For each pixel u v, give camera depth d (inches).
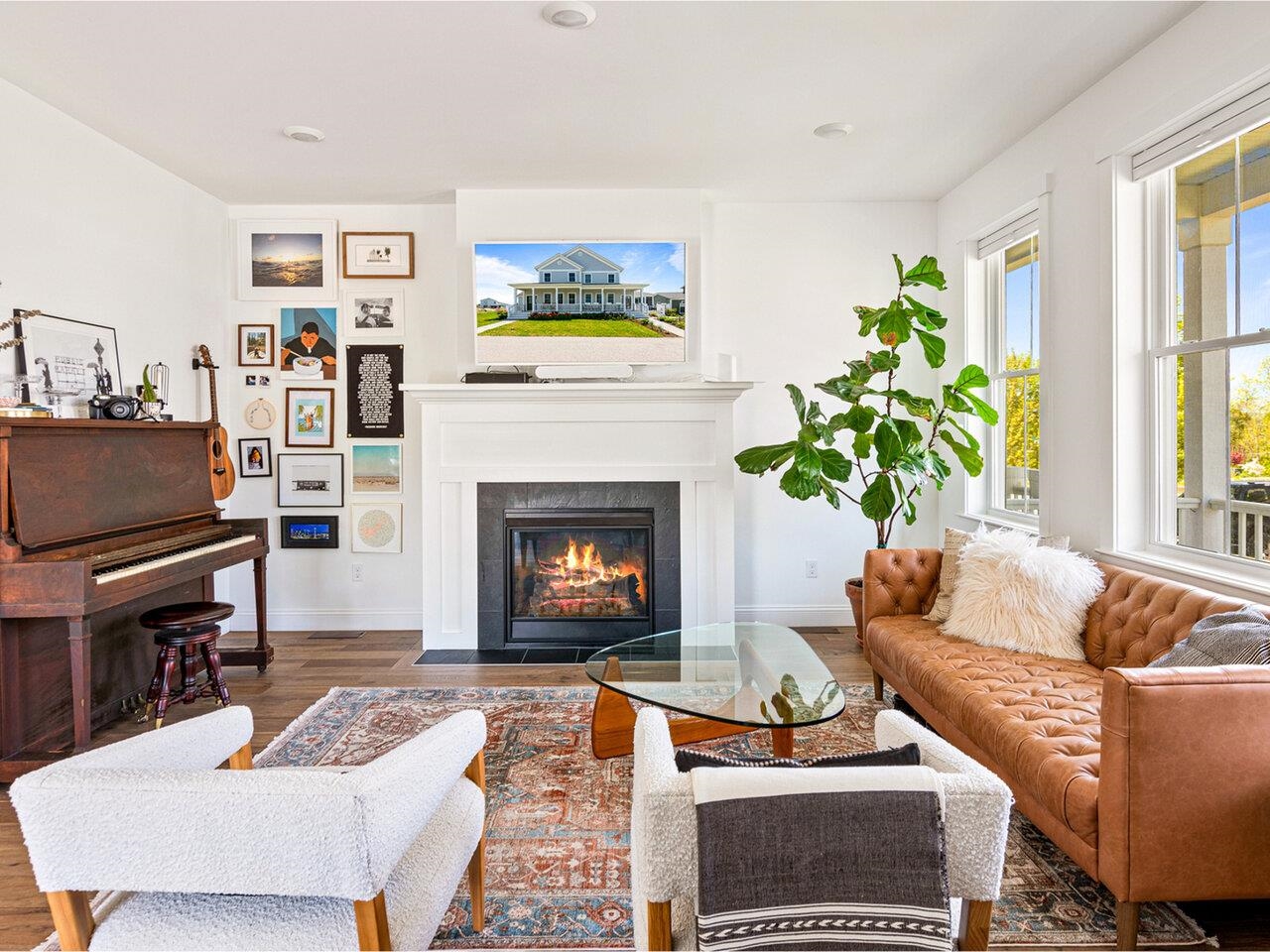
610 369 178.1
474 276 173.8
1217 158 104.0
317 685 145.1
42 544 105.3
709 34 106.3
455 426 170.7
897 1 98.3
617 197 174.6
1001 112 134.0
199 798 43.8
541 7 99.0
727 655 109.0
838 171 163.9
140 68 115.3
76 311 134.5
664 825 43.1
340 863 44.0
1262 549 97.1
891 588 134.4
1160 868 63.7
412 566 187.9
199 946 46.3
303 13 99.8
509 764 108.0
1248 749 63.5
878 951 41.1
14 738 105.5
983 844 43.9
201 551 128.2
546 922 72.3
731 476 170.2
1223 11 96.0
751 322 186.5
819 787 42.4
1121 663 96.6
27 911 74.4
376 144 146.3
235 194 177.3
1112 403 118.6
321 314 185.8
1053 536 120.8
